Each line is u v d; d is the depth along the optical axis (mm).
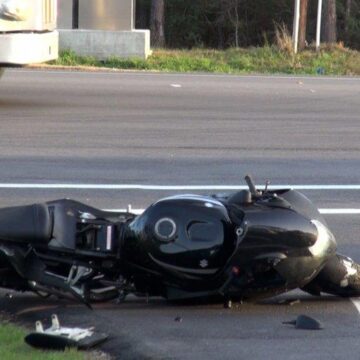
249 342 24156
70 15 112562
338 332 25109
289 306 27422
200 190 43500
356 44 189125
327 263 26875
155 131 59906
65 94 76750
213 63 114625
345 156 53281
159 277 25609
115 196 42125
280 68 115438
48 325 25422
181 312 26672
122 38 112562
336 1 188250
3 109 67312
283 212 25422
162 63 111875
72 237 25922
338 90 84812
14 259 25188
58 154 51750
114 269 26125
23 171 47125
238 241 24844
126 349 23516
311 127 63250
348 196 43125
